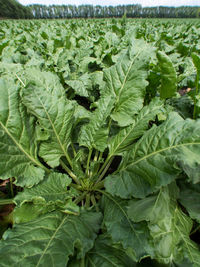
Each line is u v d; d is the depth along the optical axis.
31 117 0.38
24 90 0.35
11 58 0.75
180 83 0.69
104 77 0.48
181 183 0.39
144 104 0.60
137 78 0.42
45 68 0.73
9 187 0.47
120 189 0.36
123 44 1.16
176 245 0.30
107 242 0.32
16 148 0.36
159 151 0.32
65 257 0.25
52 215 0.34
